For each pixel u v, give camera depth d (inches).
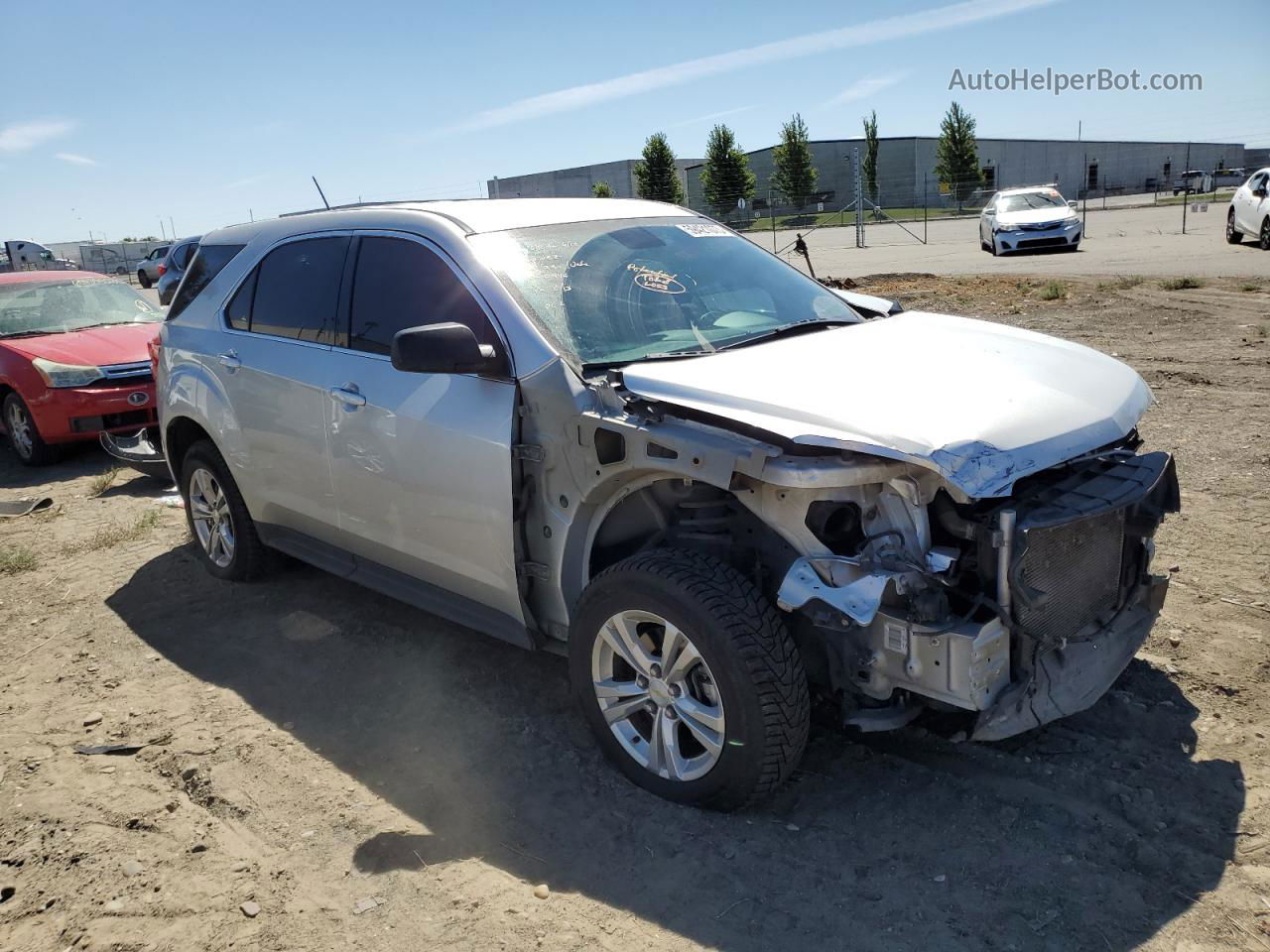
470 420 139.9
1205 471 239.8
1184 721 138.1
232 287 196.7
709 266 164.2
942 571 109.7
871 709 121.6
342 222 174.4
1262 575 180.4
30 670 181.9
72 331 383.2
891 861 114.4
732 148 2306.8
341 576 178.4
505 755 142.3
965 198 2482.8
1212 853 112.1
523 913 109.6
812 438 109.6
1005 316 500.4
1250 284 534.0
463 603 154.6
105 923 112.4
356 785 137.3
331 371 165.2
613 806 128.2
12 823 133.1
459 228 152.9
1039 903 105.9
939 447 106.4
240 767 143.5
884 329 150.9
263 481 187.2
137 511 287.0
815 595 110.3
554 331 137.9
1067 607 121.0
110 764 147.3
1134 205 1889.8
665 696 124.5
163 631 195.3
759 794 118.8
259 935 108.8
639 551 127.4
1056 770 129.3
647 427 120.5
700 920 106.9
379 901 113.1
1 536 269.7
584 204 172.2
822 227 1872.5
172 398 210.7
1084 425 119.2
